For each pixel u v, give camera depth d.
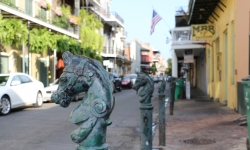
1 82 12.41
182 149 6.10
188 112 11.58
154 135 7.65
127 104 15.97
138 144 6.95
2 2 16.66
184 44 22.33
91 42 27.81
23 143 6.96
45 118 10.74
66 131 8.38
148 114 4.34
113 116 11.50
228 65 12.57
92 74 1.86
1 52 18.56
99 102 1.77
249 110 4.75
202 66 25.67
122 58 51.03
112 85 1.91
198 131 7.89
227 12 12.67
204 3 14.07
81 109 1.80
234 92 11.55
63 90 1.88
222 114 10.81
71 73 1.87
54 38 19.72
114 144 6.95
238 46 10.76
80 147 1.79
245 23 10.66
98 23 30.97
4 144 6.86
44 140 7.28
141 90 4.35
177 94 17.62
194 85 36.53
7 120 10.38
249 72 10.65
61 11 24.00
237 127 8.32
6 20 15.79
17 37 16.69
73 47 22.95
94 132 1.76
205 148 6.15
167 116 10.60
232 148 6.11
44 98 16.30
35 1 20.81
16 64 20.47
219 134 7.47
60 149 6.45
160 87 6.29
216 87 16.30
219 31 14.88
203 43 18.19
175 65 24.92
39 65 23.56
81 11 29.33
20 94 12.83
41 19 20.38
